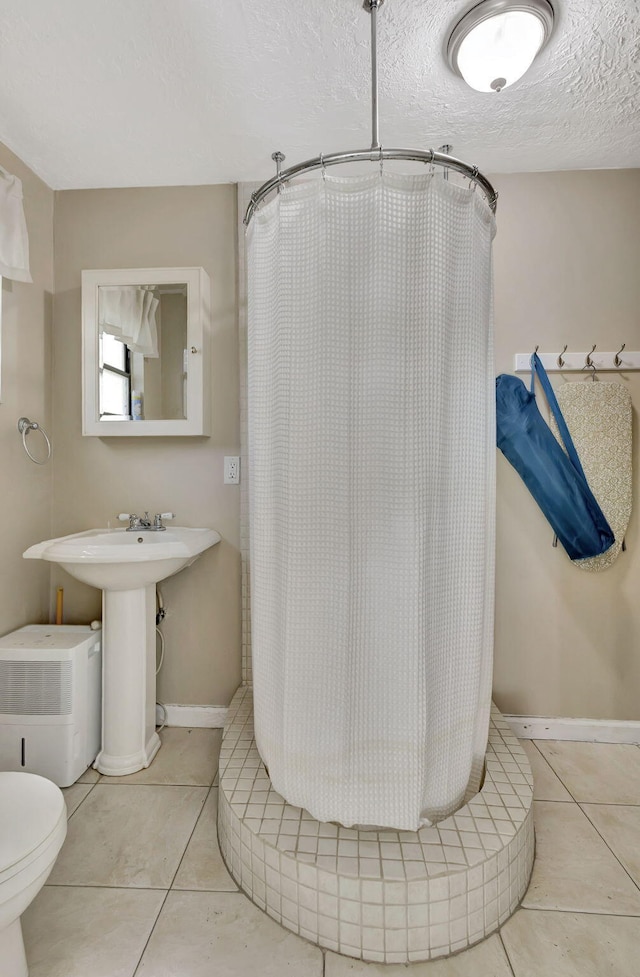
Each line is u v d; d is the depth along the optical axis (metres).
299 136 1.70
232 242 1.98
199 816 1.49
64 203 2.01
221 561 2.00
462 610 1.23
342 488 1.14
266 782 1.35
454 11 1.22
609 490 1.88
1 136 1.69
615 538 1.88
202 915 1.15
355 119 1.62
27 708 1.61
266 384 1.31
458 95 1.51
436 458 1.14
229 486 1.99
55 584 2.02
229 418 1.99
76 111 1.57
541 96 1.51
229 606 2.00
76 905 1.18
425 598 1.12
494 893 1.11
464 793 1.27
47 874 0.92
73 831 1.42
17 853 0.87
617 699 1.93
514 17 1.21
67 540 1.68
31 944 1.08
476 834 1.16
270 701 1.31
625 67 1.39
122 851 1.35
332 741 1.16
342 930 1.07
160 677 2.02
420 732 1.12
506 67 1.29
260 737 1.38
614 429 1.88
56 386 2.02
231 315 1.99
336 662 1.15
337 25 1.26
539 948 1.08
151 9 1.21
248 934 1.11
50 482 2.00
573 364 1.90
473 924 1.08
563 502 1.86
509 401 1.90
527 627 1.95
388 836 1.16
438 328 1.12
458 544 1.21
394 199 1.10
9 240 1.64
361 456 1.13
